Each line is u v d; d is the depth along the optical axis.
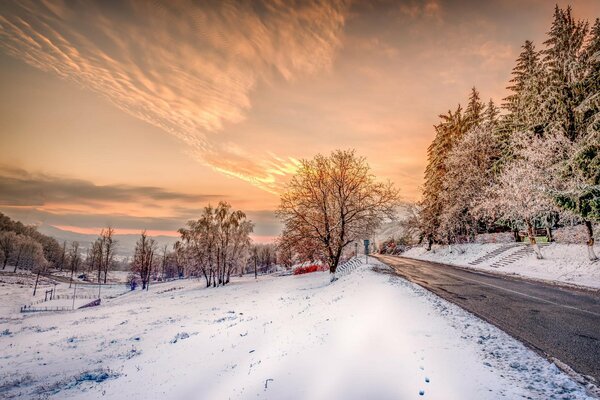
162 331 17.88
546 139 26.39
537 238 30.12
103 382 9.70
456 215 35.66
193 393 7.41
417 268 28.00
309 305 16.03
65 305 46.62
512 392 5.29
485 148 34.47
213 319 19.28
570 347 7.49
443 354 6.89
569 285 16.48
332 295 17.27
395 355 6.86
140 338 16.62
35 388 9.92
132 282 70.12
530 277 20.11
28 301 51.59
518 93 35.00
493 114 43.22
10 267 100.88
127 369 10.96
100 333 19.69
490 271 24.77
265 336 11.45
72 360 13.55
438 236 40.88
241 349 10.52
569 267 20.34
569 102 25.31
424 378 5.82
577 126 25.27
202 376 8.59
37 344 17.95
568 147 23.86
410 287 15.91
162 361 11.25
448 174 36.94
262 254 108.75
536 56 33.47
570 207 18.91
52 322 27.83
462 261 32.72
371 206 26.30
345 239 27.56
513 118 34.66
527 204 24.09
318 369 6.59
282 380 6.39
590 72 23.41
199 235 52.31
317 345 7.97
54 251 139.00
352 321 9.60
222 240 52.28
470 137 35.28
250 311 20.12
